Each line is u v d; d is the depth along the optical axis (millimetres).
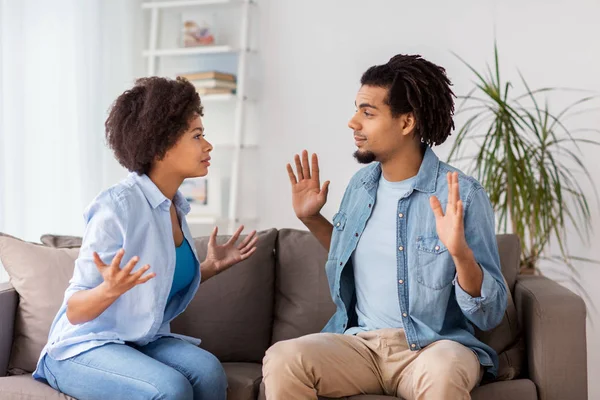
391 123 2158
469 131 3688
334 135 3949
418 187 2164
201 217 3920
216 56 4160
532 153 3188
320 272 2531
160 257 2107
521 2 3609
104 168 3705
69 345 2043
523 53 3613
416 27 3779
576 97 3545
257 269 2553
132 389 1924
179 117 2115
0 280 3025
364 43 3875
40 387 2084
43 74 3326
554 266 3588
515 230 3096
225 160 4195
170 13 4234
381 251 2184
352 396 2053
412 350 2059
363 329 2174
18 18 3154
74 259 2477
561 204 3330
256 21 4055
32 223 3262
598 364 3535
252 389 2209
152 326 2094
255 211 4121
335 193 3959
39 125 3301
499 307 2008
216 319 2512
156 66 4129
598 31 3514
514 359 2230
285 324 2529
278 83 4035
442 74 2203
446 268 2090
